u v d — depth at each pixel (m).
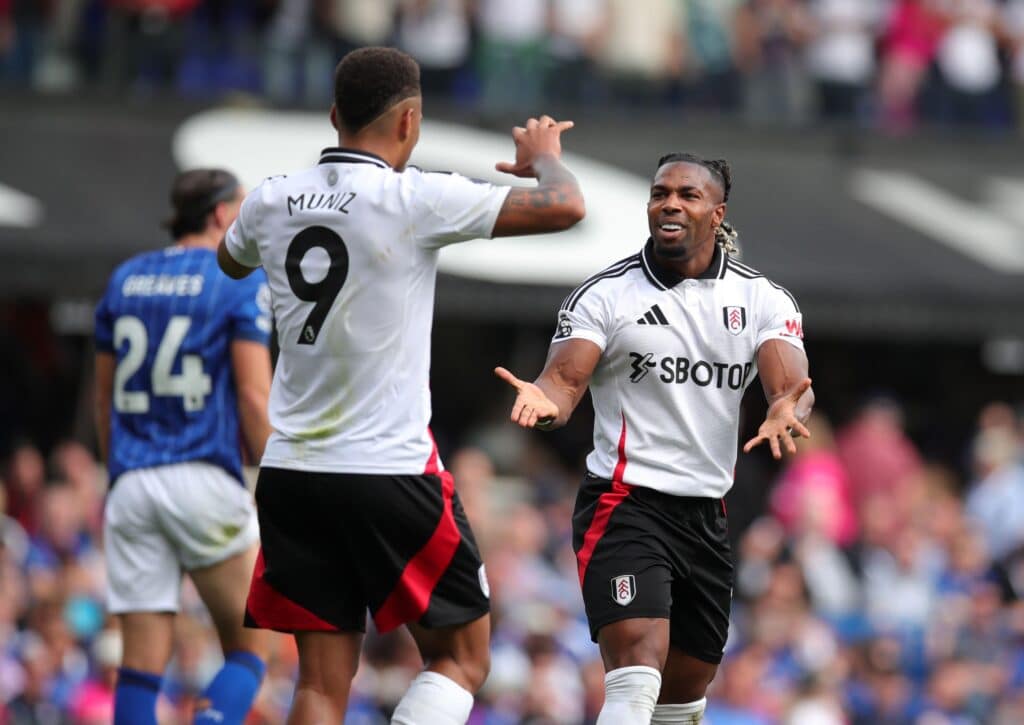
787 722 35.50
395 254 17.91
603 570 19.02
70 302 48.41
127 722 21.80
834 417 54.88
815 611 40.03
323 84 52.66
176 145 49.78
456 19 53.75
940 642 39.84
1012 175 57.94
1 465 46.22
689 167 19.02
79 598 33.47
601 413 19.44
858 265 49.88
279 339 18.47
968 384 56.47
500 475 46.78
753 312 19.17
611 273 19.36
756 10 57.12
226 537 21.97
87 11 51.31
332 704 18.59
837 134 56.91
